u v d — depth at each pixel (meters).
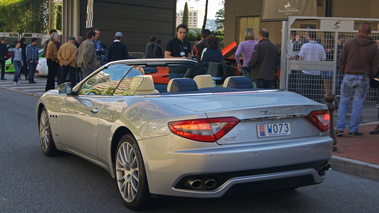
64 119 5.56
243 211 4.19
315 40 9.48
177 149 3.60
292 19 9.30
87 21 20.53
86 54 11.34
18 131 8.23
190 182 3.59
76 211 4.15
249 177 3.65
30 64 18.61
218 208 4.25
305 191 4.88
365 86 7.46
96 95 5.08
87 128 4.95
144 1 22.44
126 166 4.21
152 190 3.81
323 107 4.19
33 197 4.55
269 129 3.84
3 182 5.06
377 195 4.80
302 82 9.51
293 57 9.44
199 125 3.58
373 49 7.36
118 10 21.58
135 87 4.52
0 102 12.62
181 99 4.05
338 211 4.27
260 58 8.90
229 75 5.40
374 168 5.39
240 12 20.28
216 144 3.61
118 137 4.44
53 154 6.27
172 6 23.56
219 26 32.09
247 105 3.84
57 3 41.75
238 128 3.69
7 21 68.50
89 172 5.52
